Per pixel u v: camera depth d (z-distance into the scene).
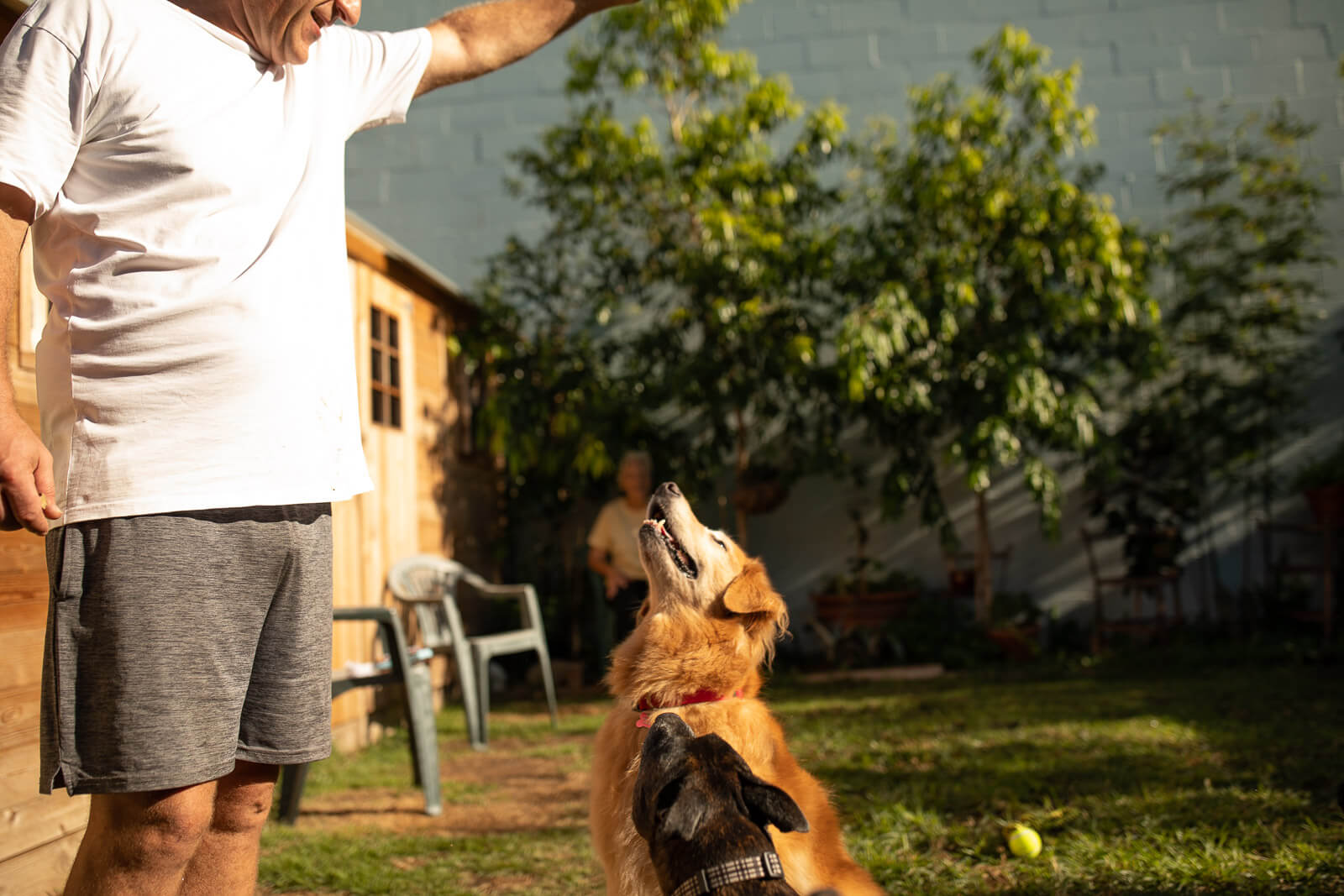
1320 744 4.42
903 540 9.47
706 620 2.53
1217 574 9.15
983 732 5.14
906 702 6.27
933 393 8.11
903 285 7.49
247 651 1.59
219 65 1.59
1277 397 8.71
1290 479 9.18
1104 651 8.44
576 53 8.62
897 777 4.25
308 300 1.66
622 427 8.22
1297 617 8.23
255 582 1.59
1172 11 9.96
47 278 1.53
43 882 2.71
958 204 7.89
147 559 1.46
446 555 7.70
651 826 1.73
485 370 8.66
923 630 8.31
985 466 7.51
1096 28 10.05
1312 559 9.03
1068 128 7.90
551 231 9.62
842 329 7.22
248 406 1.54
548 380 8.38
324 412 1.66
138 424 1.48
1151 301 7.64
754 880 1.58
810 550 9.56
